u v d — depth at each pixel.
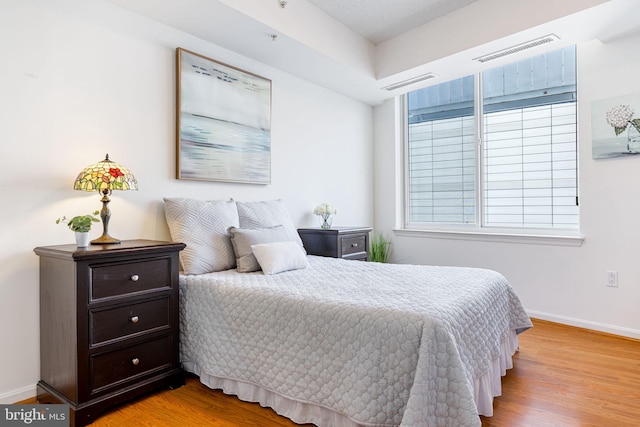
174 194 2.59
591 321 3.04
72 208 2.10
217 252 2.49
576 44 3.06
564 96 3.35
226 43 2.82
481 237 3.71
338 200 4.10
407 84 3.80
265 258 2.40
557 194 3.39
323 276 2.27
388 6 2.98
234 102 2.93
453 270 2.44
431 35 3.21
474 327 1.69
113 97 2.27
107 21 2.24
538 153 3.50
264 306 1.83
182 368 2.15
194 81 2.65
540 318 3.32
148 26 2.44
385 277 2.21
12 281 1.87
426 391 1.33
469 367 1.57
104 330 1.77
